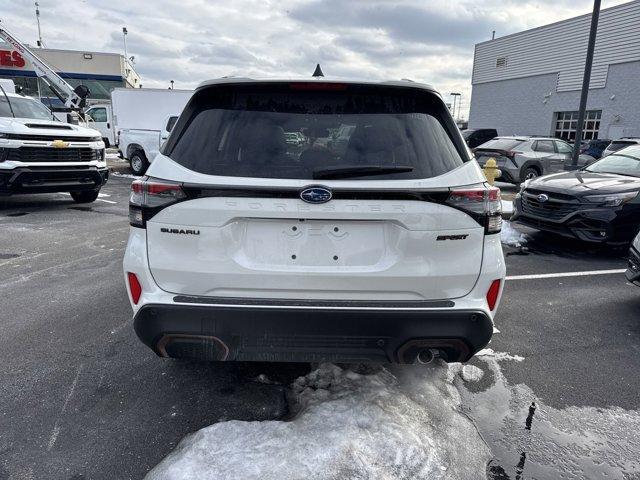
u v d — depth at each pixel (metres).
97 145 9.46
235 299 2.37
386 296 2.40
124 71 39.19
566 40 28.05
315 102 2.53
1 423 2.67
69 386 3.04
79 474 2.30
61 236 7.06
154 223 2.36
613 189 6.35
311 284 2.36
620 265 6.06
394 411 2.68
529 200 7.10
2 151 8.06
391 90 2.57
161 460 2.40
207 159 2.38
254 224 2.33
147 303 2.38
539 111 30.41
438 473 2.26
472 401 2.95
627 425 2.77
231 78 2.52
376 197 2.29
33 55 14.74
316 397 2.83
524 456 2.48
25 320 4.04
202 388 3.02
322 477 2.18
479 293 2.46
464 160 2.48
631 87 24.52
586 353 3.63
